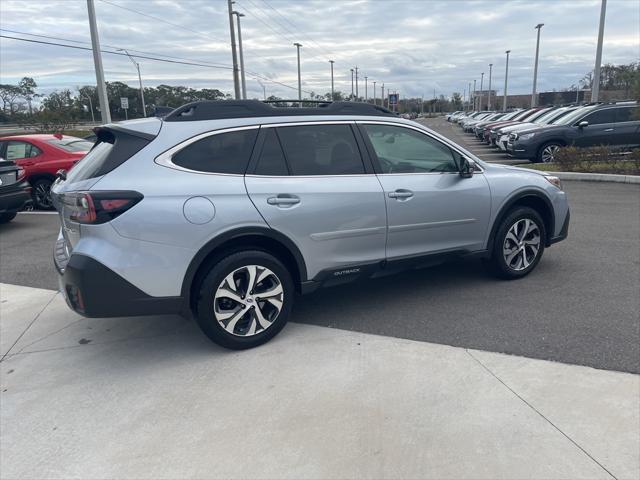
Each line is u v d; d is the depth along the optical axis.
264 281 3.81
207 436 2.78
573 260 5.68
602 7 20.52
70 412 3.07
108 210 3.25
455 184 4.57
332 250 4.01
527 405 2.96
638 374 3.25
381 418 2.88
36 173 10.39
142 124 3.58
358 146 4.16
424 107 135.25
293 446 2.67
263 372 3.45
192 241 3.44
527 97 102.88
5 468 2.59
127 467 2.56
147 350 3.86
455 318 4.22
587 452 2.55
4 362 3.74
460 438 2.69
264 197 3.66
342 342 3.85
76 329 4.30
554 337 3.80
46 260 6.52
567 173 11.88
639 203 8.96
